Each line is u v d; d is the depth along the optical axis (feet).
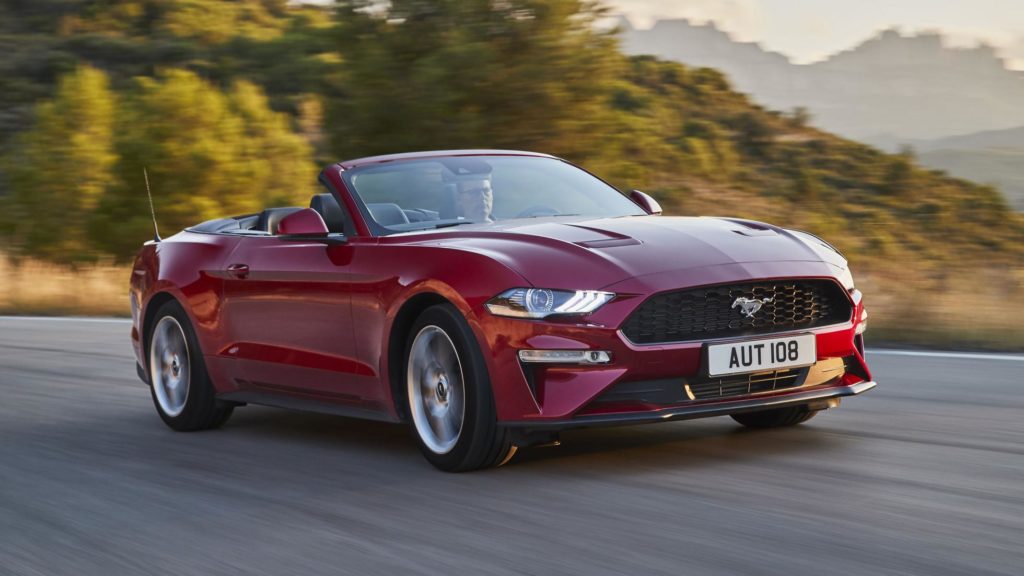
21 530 12.92
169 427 20.17
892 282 36.14
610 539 10.89
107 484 15.31
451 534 11.49
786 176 184.85
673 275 13.50
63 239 70.23
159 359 20.54
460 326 14.01
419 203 16.70
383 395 15.62
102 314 48.78
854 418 17.21
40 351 32.68
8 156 75.72
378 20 61.11
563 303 13.32
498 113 59.82
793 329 14.23
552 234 14.73
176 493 14.47
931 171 189.78
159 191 69.00
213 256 19.15
